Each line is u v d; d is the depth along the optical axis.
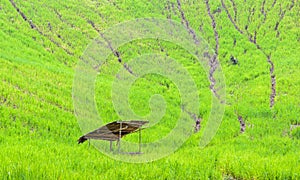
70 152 17.84
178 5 66.19
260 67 48.28
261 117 33.19
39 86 32.12
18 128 23.70
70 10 61.31
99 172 13.61
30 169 12.10
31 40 50.28
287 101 35.84
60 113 26.89
